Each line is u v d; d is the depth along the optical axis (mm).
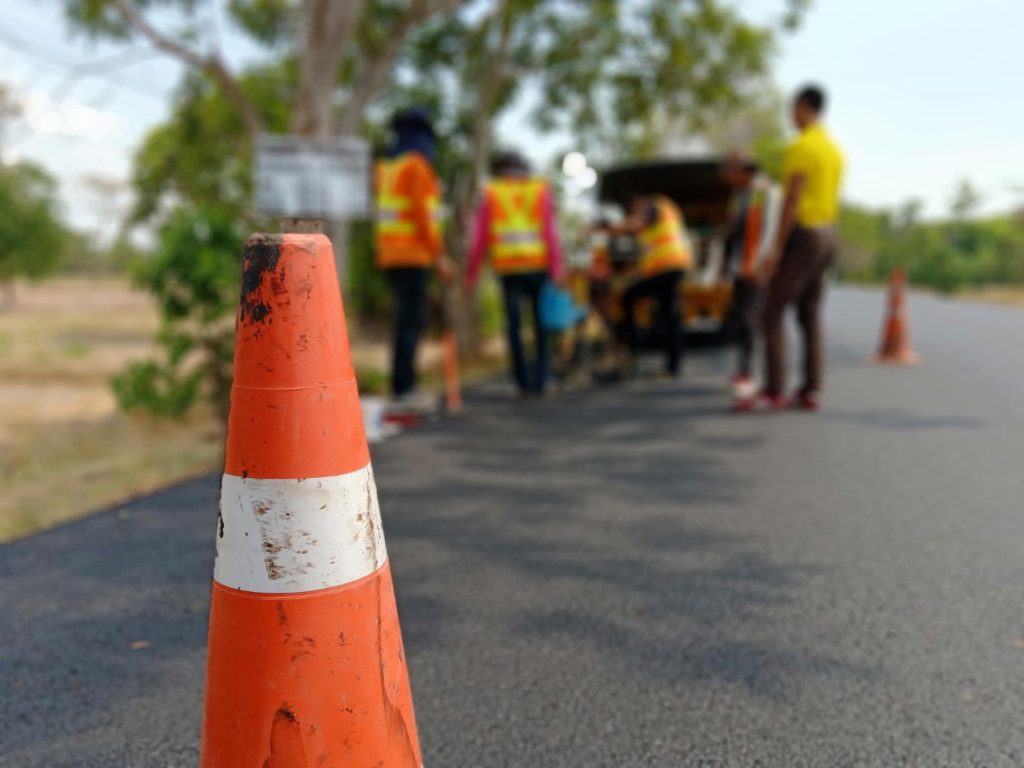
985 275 41188
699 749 1701
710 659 2088
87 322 19359
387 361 9828
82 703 1926
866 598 2455
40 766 1684
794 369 7781
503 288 6320
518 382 6434
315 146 6609
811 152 5086
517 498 3580
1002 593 2475
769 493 3600
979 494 3516
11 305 28219
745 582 2594
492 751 1706
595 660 2094
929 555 2807
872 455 4254
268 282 1130
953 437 4641
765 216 5883
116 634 2285
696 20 10234
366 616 1168
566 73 11141
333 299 1181
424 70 11383
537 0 9523
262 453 1124
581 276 7609
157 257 5391
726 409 5781
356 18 6812
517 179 6145
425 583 2619
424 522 3252
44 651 2186
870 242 64062
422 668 2064
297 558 1121
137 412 5762
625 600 2465
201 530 3207
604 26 10680
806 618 2322
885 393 6273
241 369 1148
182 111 12672
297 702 1119
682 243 7379
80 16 8383
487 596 2510
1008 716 1802
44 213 25797
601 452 4469
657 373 7949
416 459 4352
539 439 4840
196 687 1999
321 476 1133
